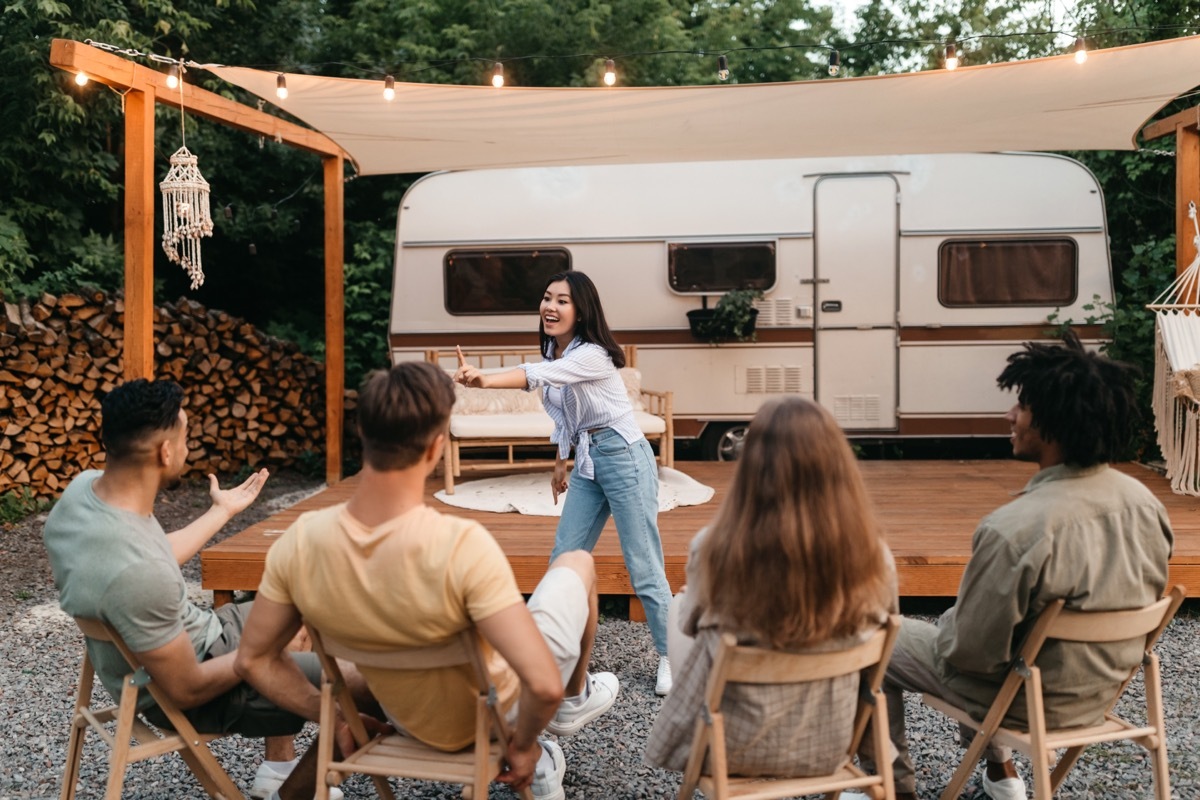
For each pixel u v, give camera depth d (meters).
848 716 1.99
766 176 7.22
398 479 1.87
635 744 3.07
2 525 5.98
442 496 5.63
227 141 9.35
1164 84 4.74
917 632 2.41
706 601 1.92
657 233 7.24
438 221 7.36
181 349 7.24
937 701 2.39
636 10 9.70
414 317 7.40
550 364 3.07
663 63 9.99
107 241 8.93
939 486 5.94
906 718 3.27
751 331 7.16
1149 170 8.09
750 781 2.00
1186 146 6.15
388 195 9.95
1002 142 5.84
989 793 2.55
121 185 9.19
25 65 7.83
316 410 8.07
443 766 2.03
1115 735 2.22
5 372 6.29
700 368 7.27
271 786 2.55
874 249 7.15
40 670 3.75
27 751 3.03
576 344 3.19
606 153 6.11
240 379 7.64
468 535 1.87
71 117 7.82
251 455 7.80
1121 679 2.24
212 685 2.16
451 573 1.83
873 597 1.85
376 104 5.05
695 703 2.02
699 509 5.33
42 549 5.55
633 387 6.79
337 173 6.95
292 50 9.70
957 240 7.10
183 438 2.20
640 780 2.83
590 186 7.30
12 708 3.38
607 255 7.28
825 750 1.99
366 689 2.27
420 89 4.76
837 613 1.82
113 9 8.22
